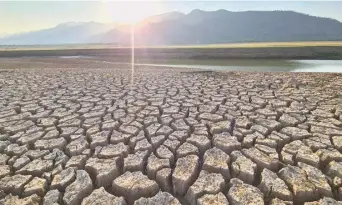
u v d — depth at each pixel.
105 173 2.95
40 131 4.36
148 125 4.62
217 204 2.42
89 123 4.70
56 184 2.78
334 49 26.83
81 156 3.42
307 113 5.03
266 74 10.58
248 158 3.27
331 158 3.17
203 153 3.60
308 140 3.70
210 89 7.52
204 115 5.00
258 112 5.10
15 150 3.62
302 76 9.64
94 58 29.17
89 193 2.73
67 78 10.25
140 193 2.68
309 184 2.65
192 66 19.47
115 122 4.70
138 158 3.32
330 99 5.98
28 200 2.51
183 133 4.12
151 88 7.79
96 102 6.23
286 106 5.57
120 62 23.52
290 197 2.51
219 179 2.80
